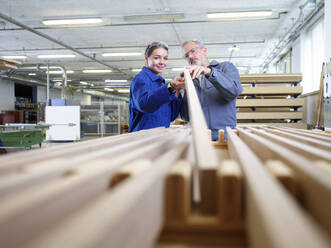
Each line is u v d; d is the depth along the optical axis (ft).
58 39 34.53
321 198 1.14
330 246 0.75
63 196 1.08
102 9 25.27
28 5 24.39
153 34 32.76
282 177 1.46
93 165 1.60
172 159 1.80
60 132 37.55
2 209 0.89
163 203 1.46
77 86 71.56
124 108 46.85
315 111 19.52
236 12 22.58
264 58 43.75
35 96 61.21
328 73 14.74
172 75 57.31
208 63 7.89
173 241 1.46
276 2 23.66
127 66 50.85
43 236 0.84
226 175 1.42
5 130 15.97
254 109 16.76
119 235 0.89
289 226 0.84
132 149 2.54
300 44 27.78
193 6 24.75
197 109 2.85
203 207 1.55
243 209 1.47
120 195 1.07
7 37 33.19
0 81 51.90
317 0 22.18
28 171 1.50
